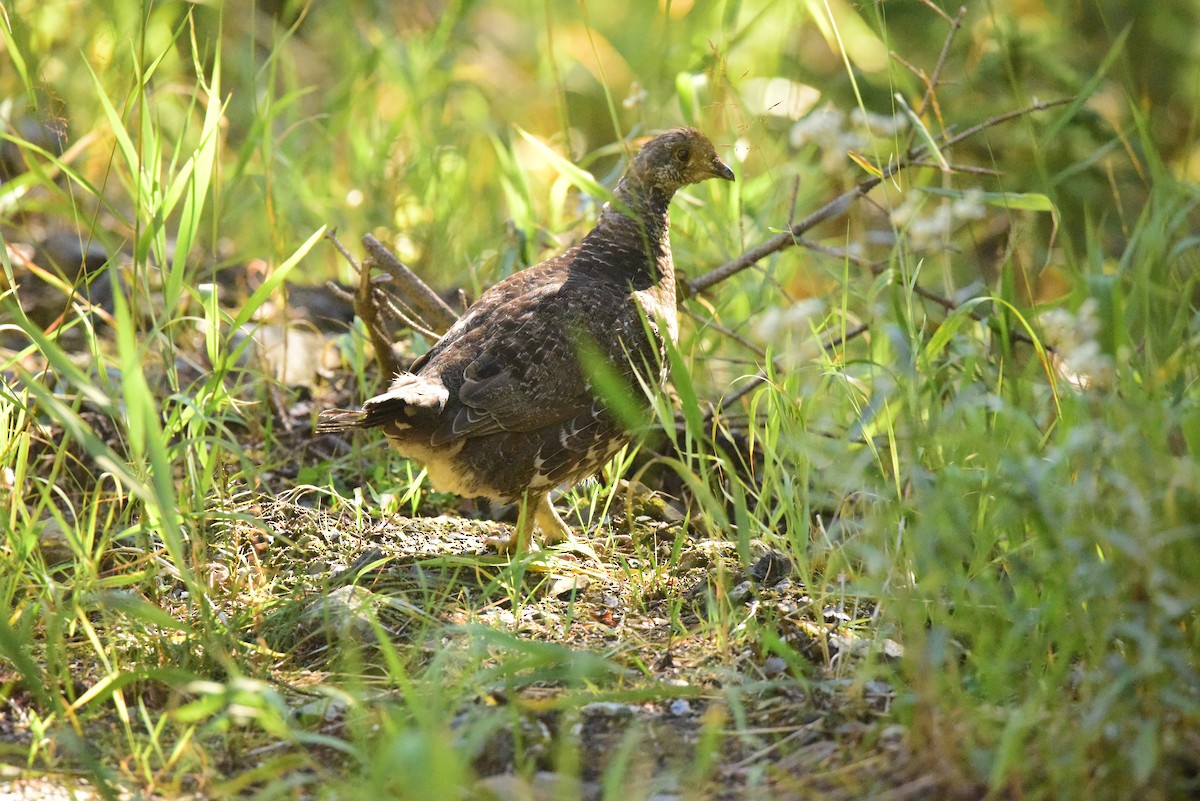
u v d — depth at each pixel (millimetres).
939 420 7039
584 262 9648
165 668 6961
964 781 5488
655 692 6449
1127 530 5859
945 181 11789
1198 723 5488
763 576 8453
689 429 7277
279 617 7770
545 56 17781
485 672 6535
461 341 8992
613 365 9008
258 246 13250
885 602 6918
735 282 11555
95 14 13188
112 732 6605
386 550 8953
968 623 6594
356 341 10797
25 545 7320
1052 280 13172
